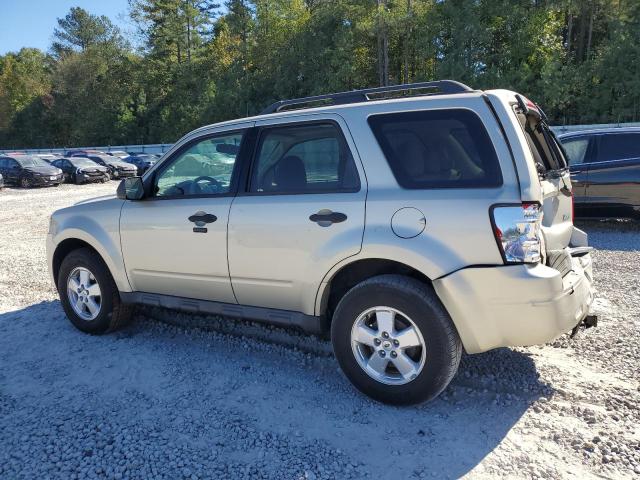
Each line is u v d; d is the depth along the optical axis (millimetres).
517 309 2969
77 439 3064
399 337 3219
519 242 2939
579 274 3438
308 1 67188
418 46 52656
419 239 3123
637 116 44719
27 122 85812
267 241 3672
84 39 90688
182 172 4242
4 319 5324
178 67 72000
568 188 3859
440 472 2709
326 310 3678
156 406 3443
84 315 4805
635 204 8984
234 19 68688
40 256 8750
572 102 49625
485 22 50875
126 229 4414
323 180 3562
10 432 3154
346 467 2766
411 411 3311
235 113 64812
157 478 2703
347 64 55156
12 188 25141
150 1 73375
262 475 2709
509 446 2914
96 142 78500
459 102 3201
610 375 3732
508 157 3023
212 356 4258
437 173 3203
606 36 56219
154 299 4414
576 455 2820
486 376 3746
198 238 4004
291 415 3295
